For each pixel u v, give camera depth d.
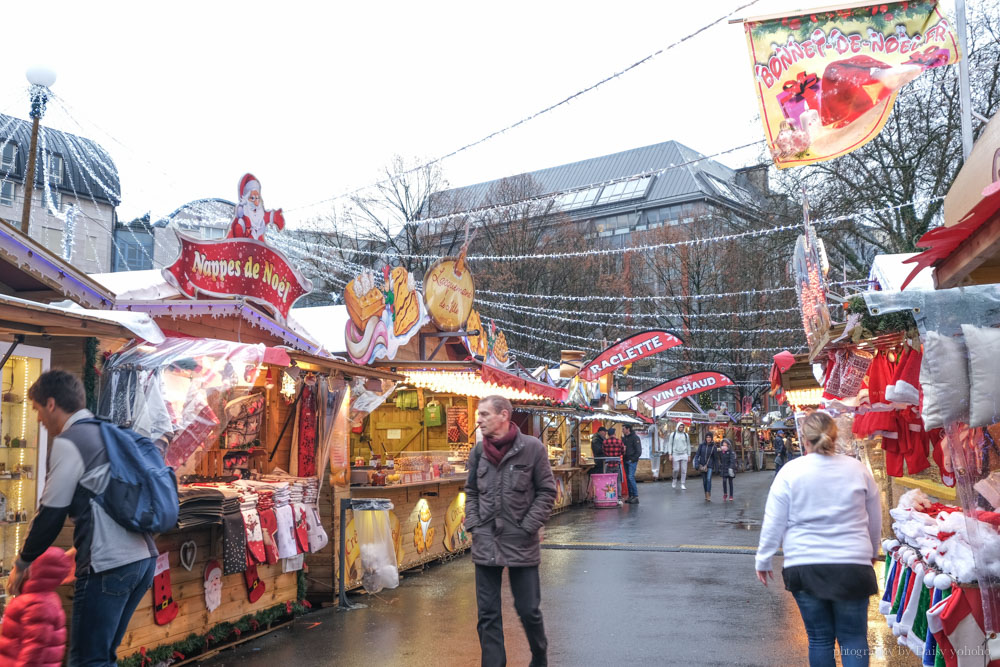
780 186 28.38
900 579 5.99
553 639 6.83
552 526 16.28
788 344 38.38
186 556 6.21
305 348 9.34
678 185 70.75
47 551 3.54
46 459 5.67
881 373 6.11
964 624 4.61
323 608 8.22
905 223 23.70
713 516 17.88
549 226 39.38
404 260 33.94
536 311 33.62
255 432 8.34
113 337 5.18
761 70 6.95
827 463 4.61
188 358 6.02
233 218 8.02
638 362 46.12
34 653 3.38
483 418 5.46
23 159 17.73
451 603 8.46
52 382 4.12
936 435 5.89
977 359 3.61
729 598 8.55
